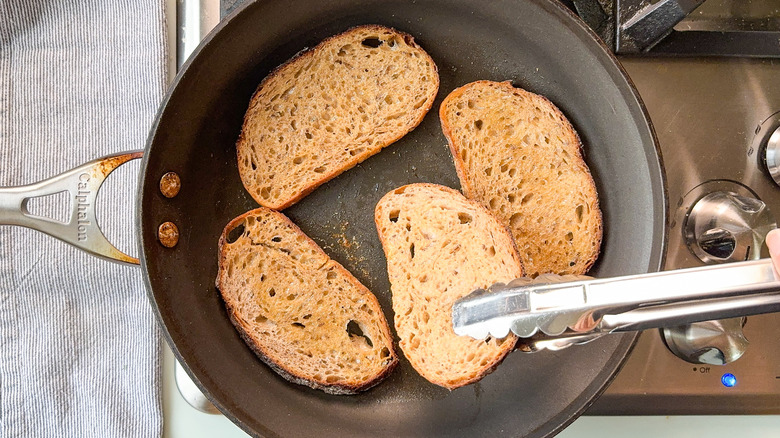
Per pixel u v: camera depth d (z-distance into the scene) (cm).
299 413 42
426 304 42
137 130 47
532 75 44
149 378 46
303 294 43
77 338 46
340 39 43
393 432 43
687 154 44
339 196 44
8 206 38
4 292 46
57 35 47
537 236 43
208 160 43
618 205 42
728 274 24
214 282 43
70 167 47
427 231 43
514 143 44
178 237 41
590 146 43
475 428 42
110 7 47
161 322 38
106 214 46
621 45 42
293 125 44
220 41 39
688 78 43
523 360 43
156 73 47
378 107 44
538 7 39
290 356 43
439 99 44
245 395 41
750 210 40
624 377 43
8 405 45
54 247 46
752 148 44
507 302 29
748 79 44
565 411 39
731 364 44
